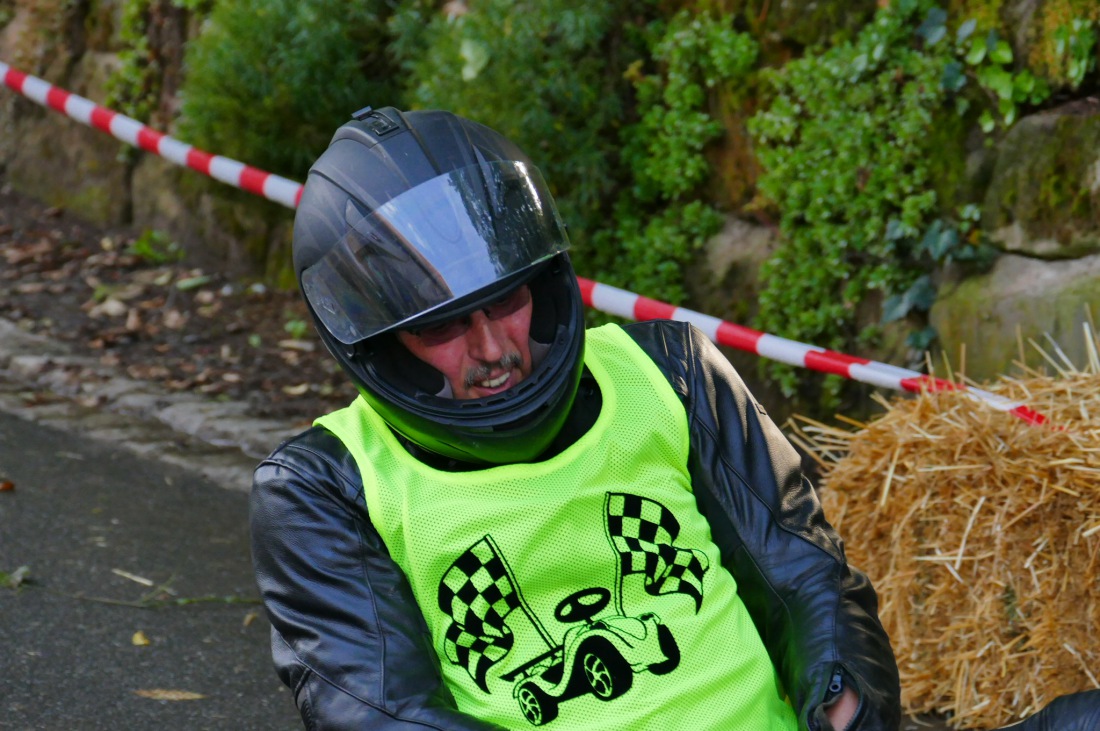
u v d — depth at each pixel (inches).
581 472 109.3
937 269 257.9
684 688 106.3
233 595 234.1
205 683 203.3
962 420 184.7
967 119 248.1
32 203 481.7
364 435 113.0
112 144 455.8
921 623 191.8
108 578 237.6
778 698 113.3
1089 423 177.9
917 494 187.2
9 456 294.4
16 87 414.6
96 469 291.3
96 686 200.2
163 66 439.5
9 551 245.8
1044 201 235.1
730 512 114.4
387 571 108.2
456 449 108.3
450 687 108.2
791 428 281.9
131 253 435.5
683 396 116.6
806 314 274.2
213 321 388.2
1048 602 177.3
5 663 204.8
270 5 362.0
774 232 288.8
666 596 109.2
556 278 114.5
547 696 105.7
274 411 325.7
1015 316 240.1
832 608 109.3
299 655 106.3
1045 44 233.6
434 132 112.0
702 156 297.1
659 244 299.3
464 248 106.3
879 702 103.0
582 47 299.6
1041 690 180.1
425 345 109.7
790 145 279.9
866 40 255.3
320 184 111.4
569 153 305.3
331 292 109.3
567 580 108.1
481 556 106.7
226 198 419.2
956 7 244.7
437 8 351.3
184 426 318.0
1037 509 177.3
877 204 259.0
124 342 372.8
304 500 109.7
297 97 360.2
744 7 284.2
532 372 112.8
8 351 360.2
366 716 101.7
